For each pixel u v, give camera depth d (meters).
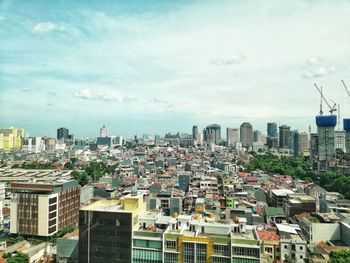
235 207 185.50
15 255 141.25
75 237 148.38
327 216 157.88
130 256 118.00
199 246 112.88
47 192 184.88
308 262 118.88
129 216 118.81
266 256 117.88
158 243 116.81
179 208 192.00
